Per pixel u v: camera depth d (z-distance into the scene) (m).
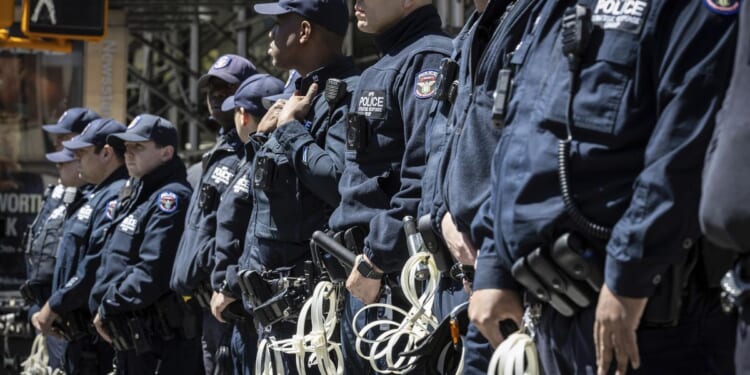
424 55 5.62
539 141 3.66
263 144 7.02
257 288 6.89
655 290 3.42
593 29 3.58
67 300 10.20
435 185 4.98
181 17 19.97
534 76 3.80
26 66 15.81
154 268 9.32
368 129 5.82
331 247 5.92
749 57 3.03
